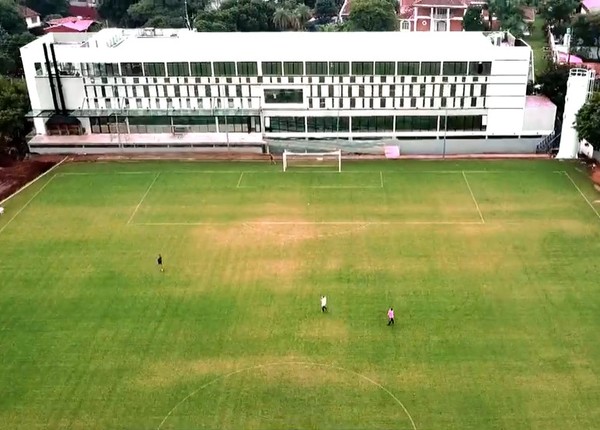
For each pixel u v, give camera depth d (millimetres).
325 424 56688
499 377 61469
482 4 194875
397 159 114500
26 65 114438
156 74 115312
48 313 72312
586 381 60719
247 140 116438
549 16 185875
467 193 99375
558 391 59656
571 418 56688
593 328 67938
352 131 117812
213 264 81312
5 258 83500
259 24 189625
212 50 114500
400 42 118562
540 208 93938
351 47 115312
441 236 86812
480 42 117750
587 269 78500
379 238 86688
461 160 113250
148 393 60500
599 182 101875
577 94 107250
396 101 114750
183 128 119500
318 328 68938
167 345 66750
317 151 117875
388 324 69188
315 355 65000
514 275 77562
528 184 102000
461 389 60125
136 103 118250
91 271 80250
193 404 59125
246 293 75188
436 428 55938
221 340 67375
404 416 57281
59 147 116062
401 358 64312
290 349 65875
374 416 57406
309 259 82000
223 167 111000
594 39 169500
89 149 116375
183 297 74688
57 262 82375
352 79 113438
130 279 78438
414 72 112312
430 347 65688
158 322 70375
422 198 98062
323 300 71250
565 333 67250
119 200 99000
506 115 114312
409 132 116938
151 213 94812
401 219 91750
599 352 64438
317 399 59469
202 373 62875
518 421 56438
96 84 116562
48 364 64438
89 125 119562
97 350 66250
